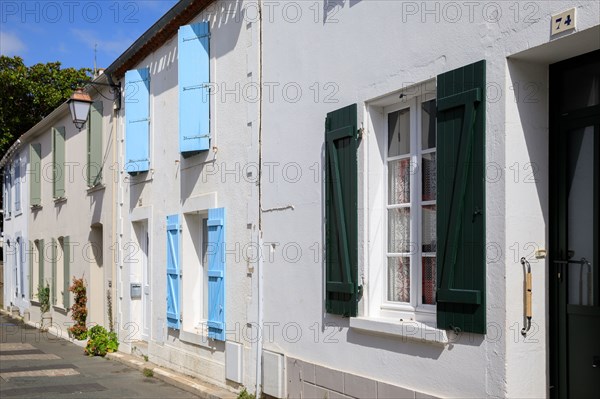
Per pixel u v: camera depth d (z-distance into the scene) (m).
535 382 4.71
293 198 7.29
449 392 5.08
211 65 9.36
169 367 10.38
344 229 6.28
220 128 9.02
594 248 4.56
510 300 4.64
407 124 5.98
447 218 5.09
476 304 4.82
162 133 10.82
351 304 6.15
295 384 7.07
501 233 4.68
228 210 8.72
